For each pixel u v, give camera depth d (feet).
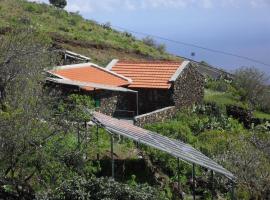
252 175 99.81
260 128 149.89
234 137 122.52
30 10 204.13
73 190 57.00
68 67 132.98
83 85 114.73
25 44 80.64
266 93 191.52
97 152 77.51
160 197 60.54
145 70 151.53
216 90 190.08
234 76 209.26
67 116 69.72
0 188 60.13
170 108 141.08
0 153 59.88
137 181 86.43
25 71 74.23
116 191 57.77
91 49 183.52
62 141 66.18
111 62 159.22
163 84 143.84
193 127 136.15
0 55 73.61
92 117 76.07
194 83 155.12
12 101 65.72
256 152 106.11
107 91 129.59
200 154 93.56
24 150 60.64
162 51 225.76
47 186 61.93
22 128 59.98
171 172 94.32
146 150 97.14
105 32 215.51
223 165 100.89
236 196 92.22
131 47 204.23
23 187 61.26
